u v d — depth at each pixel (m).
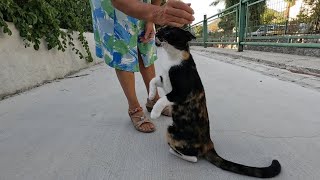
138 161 1.59
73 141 1.89
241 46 7.38
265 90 2.98
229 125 2.06
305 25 5.12
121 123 2.21
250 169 1.39
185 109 1.56
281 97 2.68
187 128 1.55
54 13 4.39
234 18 8.48
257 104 2.52
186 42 1.65
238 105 2.52
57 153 1.72
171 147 1.63
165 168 1.51
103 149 1.75
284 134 1.86
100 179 1.42
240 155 1.63
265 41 6.55
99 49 2.28
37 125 2.21
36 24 3.91
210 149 1.57
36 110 2.62
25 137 1.98
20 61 3.51
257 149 1.69
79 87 3.67
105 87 3.57
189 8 1.25
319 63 4.00
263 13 6.50
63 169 1.53
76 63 5.44
